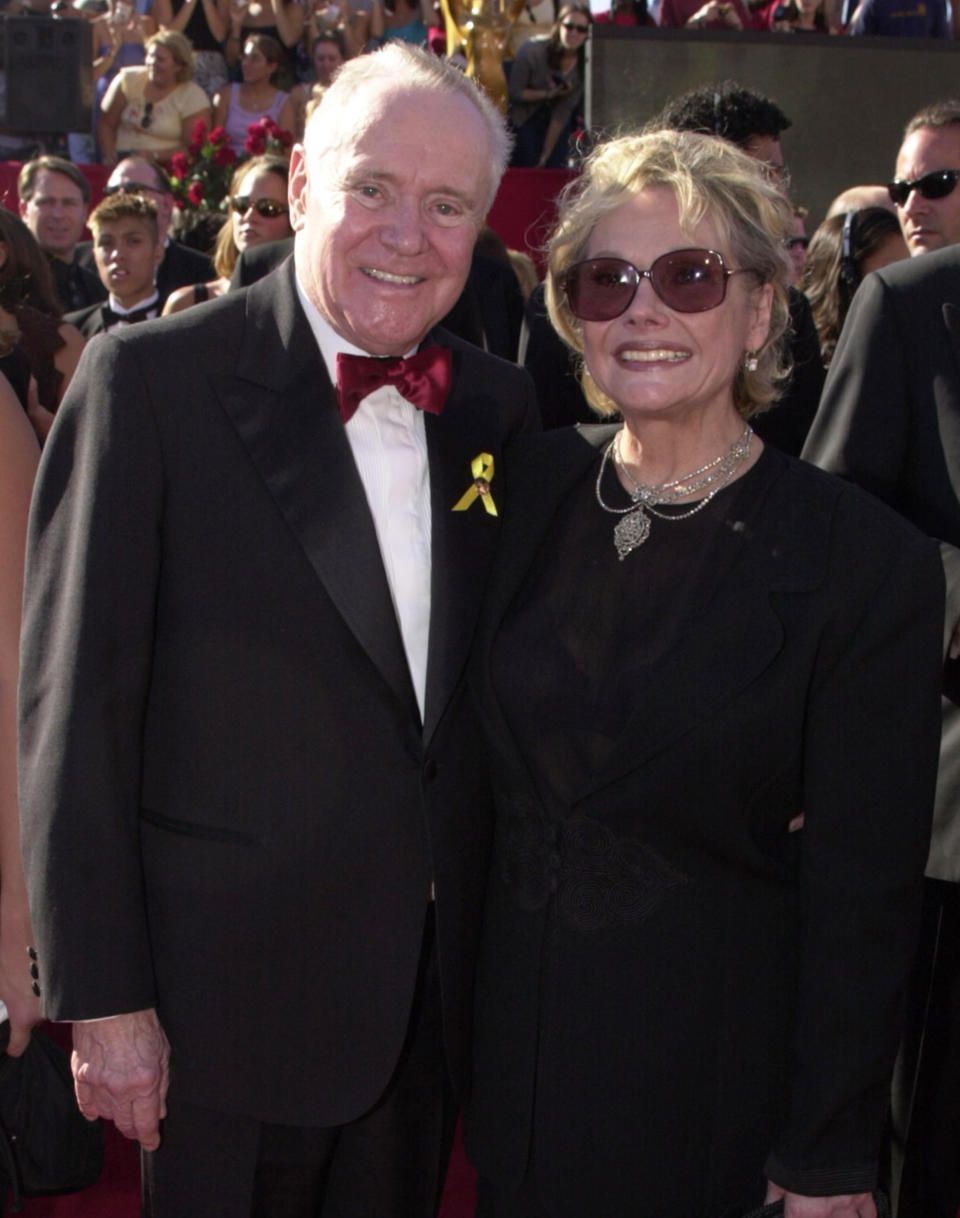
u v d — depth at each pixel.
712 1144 1.68
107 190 5.43
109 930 1.66
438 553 1.80
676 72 5.92
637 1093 1.67
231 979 1.76
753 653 1.61
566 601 1.77
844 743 1.61
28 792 1.68
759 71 6.00
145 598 1.68
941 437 2.21
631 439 1.78
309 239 1.76
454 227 1.74
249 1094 1.79
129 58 7.63
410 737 1.76
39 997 1.84
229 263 4.98
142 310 5.07
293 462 1.72
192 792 1.74
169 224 5.76
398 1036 1.79
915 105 6.13
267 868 1.74
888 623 1.59
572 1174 1.70
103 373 1.70
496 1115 1.77
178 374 1.71
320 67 7.71
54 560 1.70
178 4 7.77
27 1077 1.96
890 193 3.01
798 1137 1.62
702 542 1.71
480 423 1.93
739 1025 1.67
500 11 6.73
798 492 1.70
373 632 1.72
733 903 1.68
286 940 1.76
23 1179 1.98
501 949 1.79
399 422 1.83
